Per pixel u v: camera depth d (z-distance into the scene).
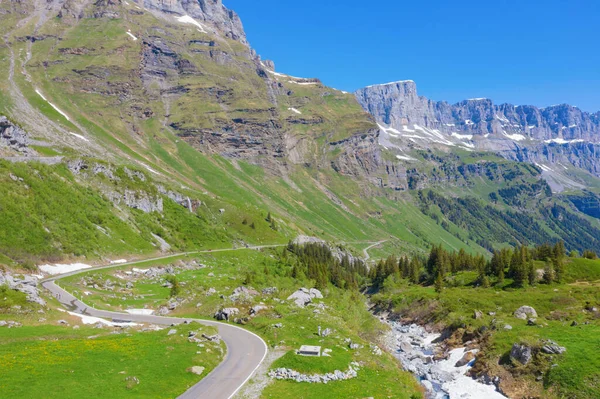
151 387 43.84
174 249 169.00
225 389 46.09
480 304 105.88
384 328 93.88
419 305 118.75
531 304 101.75
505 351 69.06
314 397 46.00
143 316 76.38
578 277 128.62
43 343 51.75
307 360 53.09
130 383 43.41
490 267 144.88
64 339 55.12
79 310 76.12
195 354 52.88
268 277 116.31
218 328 68.69
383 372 56.25
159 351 52.62
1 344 50.28
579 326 74.50
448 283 143.12
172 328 62.16
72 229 126.06
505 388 61.00
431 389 61.03
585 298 101.50
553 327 75.50
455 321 93.50
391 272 169.00
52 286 87.56
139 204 184.25
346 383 50.19
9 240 101.06
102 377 44.31
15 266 92.50
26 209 115.31
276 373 50.53
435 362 77.38
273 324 67.38
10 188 119.81
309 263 172.88
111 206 164.38
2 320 59.06
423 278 166.50
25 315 63.03
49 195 133.12
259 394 45.56
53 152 186.38
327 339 63.78
